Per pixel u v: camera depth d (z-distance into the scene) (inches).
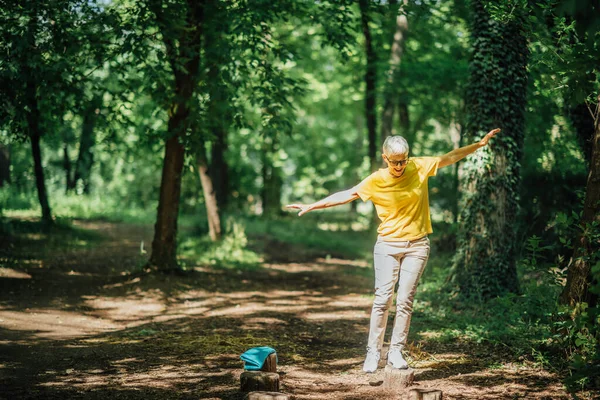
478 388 197.9
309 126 1181.7
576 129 371.2
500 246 347.6
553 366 219.8
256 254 585.9
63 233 605.3
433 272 432.1
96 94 408.5
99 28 356.5
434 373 216.4
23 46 334.6
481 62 351.3
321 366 229.8
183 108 417.7
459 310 328.8
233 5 393.4
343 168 1213.7
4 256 451.5
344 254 666.2
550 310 249.9
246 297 383.9
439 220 644.7
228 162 1007.6
